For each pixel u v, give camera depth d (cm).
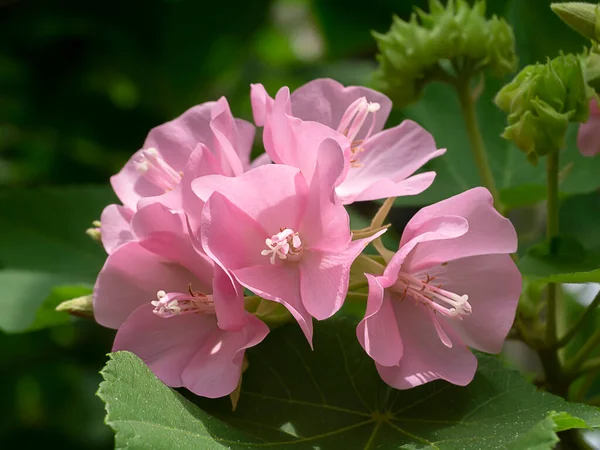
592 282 33
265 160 35
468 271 32
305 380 33
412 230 31
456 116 43
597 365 35
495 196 38
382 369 31
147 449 29
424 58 37
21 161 62
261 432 32
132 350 31
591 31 34
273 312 33
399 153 33
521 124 34
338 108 34
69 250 44
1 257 43
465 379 31
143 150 34
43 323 40
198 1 55
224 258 31
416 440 32
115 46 55
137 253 32
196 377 31
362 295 32
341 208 30
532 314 36
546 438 29
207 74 58
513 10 43
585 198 43
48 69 55
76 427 60
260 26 57
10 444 57
